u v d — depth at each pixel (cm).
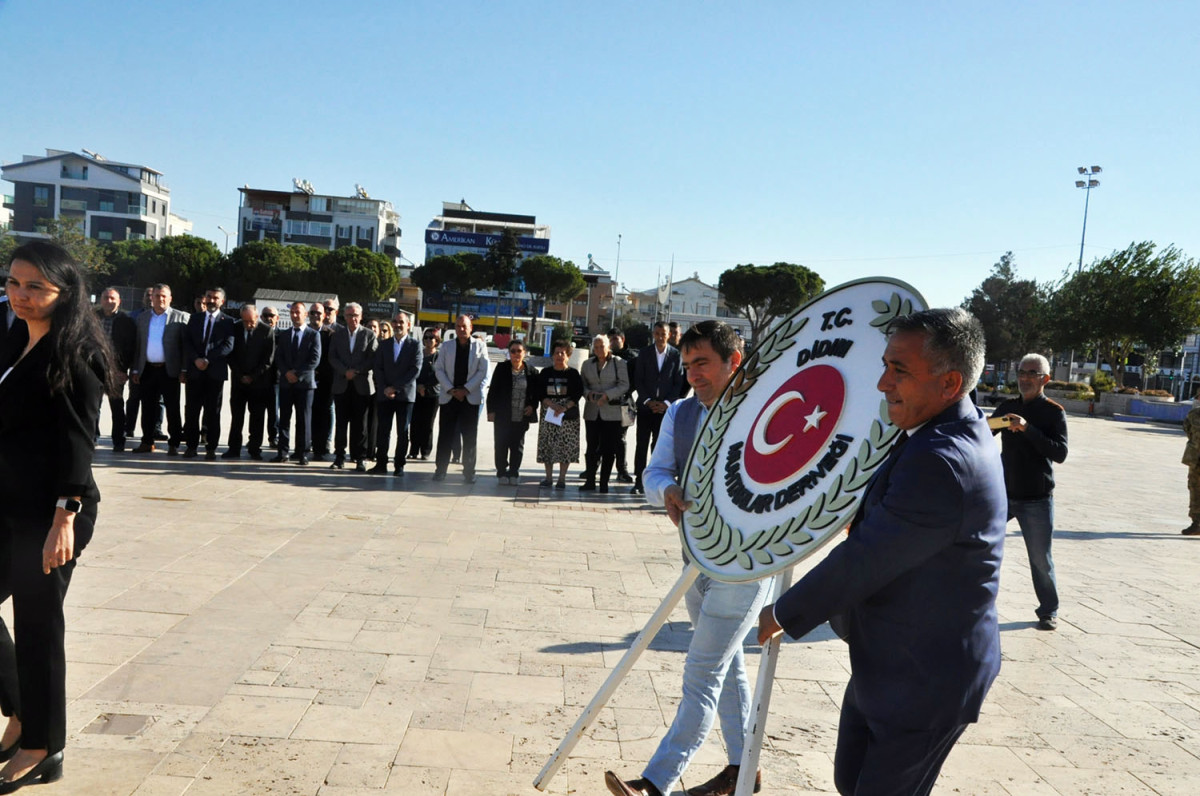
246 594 532
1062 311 4138
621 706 405
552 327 6519
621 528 803
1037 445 558
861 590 199
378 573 598
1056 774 363
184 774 318
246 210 9219
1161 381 5334
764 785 338
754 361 273
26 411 294
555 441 1002
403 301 9075
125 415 1080
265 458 1091
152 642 445
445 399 1002
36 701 301
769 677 241
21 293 291
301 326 1069
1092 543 898
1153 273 3878
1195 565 817
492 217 10588
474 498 911
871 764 211
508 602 552
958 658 201
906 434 212
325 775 325
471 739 362
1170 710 443
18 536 297
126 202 8475
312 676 416
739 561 237
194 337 1037
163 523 698
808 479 229
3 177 8319
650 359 995
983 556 201
